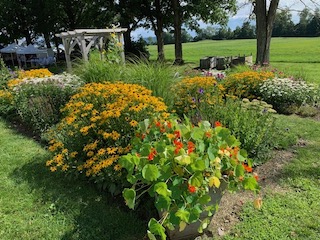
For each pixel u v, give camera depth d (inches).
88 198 117.7
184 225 79.3
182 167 80.9
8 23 969.5
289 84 241.4
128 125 121.0
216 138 92.5
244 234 95.8
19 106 221.6
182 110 187.3
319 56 776.3
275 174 135.0
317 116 226.5
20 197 120.6
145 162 85.0
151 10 725.3
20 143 185.2
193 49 1323.8
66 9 971.3
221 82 264.2
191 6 682.8
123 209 110.4
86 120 130.3
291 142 169.2
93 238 95.7
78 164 124.7
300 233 95.1
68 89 220.8
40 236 97.5
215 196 91.7
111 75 217.6
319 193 117.9
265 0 449.1
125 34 788.6
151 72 200.7
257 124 146.6
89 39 396.8
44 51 855.7
